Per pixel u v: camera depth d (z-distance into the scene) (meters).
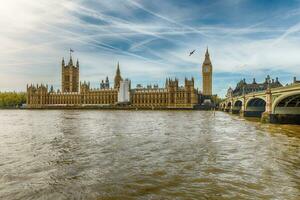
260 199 14.50
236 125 59.53
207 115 114.06
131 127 55.62
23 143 33.34
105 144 32.34
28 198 14.66
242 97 99.50
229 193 15.36
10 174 19.16
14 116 111.31
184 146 30.69
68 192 15.55
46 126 58.72
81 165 21.72
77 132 45.94
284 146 30.47
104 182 17.31
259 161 22.97
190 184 16.92
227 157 24.59
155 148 29.45
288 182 17.28
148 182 17.30
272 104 62.22
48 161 23.17
